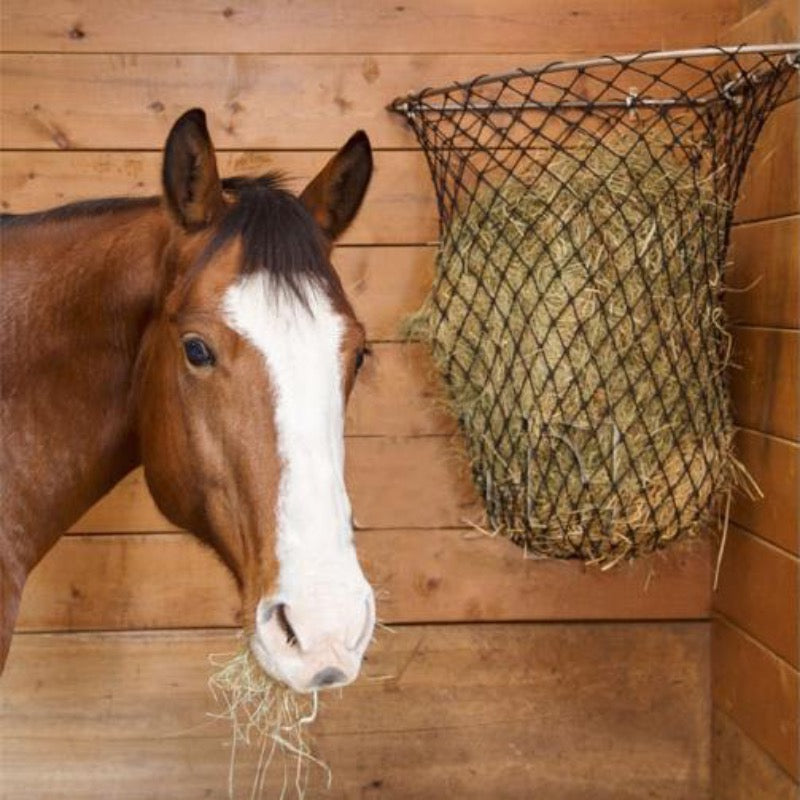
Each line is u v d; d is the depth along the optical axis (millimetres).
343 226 1524
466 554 2225
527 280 1787
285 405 1260
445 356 1912
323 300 1301
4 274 1573
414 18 2137
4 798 2203
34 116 2113
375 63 2141
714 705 2242
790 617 1850
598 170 1808
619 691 2260
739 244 2027
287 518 1243
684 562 2238
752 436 1979
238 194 1441
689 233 1770
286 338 1268
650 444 1780
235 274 1297
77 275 1560
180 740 2215
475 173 2029
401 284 2172
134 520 2182
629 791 2266
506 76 1793
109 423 1595
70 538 2172
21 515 1572
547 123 2137
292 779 2232
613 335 1751
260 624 1250
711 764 2264
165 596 2195
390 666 2230
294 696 1461
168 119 2129
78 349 1565
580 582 2242
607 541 1840
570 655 2250
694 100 1896
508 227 1830
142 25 2113
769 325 1900
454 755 2250
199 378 1313
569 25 2146
